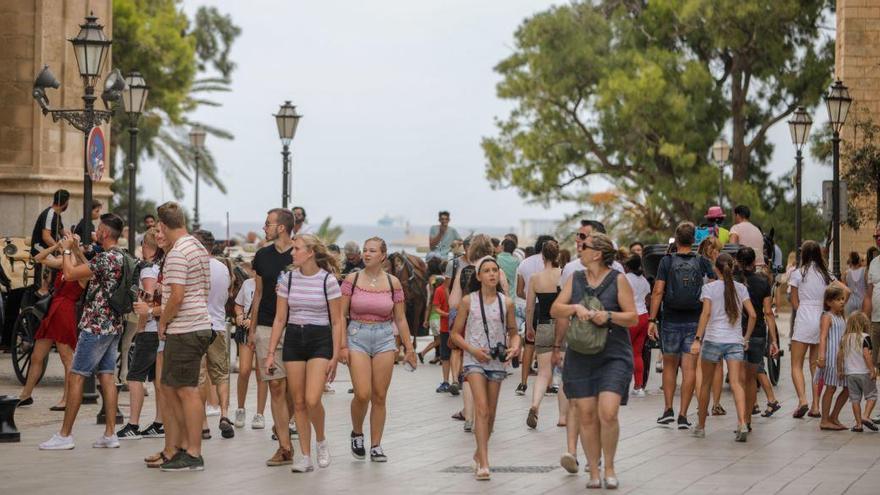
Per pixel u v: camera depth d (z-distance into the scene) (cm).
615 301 1450
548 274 1997
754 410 2192
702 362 1873
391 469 1591
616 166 6228
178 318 1559
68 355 2000
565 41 6253
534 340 2017
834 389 1978
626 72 6084
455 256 2738
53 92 3381
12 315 2580
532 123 6378
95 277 1733
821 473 1552
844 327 1984
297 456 1689
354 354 1616
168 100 6366
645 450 1756
